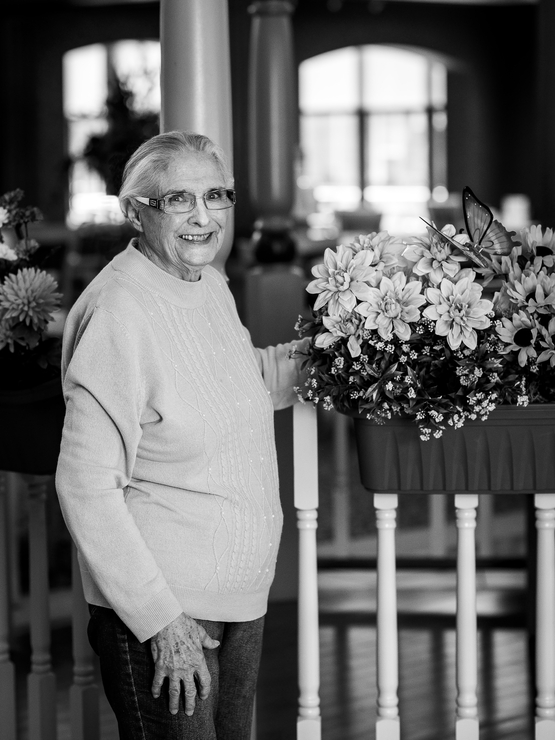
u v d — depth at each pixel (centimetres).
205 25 245
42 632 265
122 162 279
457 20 1395
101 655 186
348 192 1470
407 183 1464
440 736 274
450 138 1433
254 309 463
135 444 180
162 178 185
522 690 304
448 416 204
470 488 212
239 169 1023
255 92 470
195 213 186
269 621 373
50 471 241
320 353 214
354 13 1388
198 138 191
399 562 426
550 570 218
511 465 210
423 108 1452
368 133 1465
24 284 240
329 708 294
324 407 212
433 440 210
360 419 213
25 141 1395
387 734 223
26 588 409
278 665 330
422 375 203
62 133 1395
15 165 1391
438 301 202
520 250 215
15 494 378
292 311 461
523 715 287
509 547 450
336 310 206
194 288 193
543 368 208
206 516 184
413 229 1265
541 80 441
